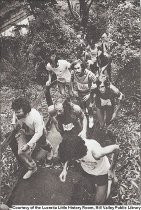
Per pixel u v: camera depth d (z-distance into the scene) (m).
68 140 3.54
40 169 3.78
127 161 3.87
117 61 4.38
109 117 4.14
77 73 4.11
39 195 3.66
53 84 4.21
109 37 4.49
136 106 4.20
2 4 4.70
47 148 3.79
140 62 4.36
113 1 4.70
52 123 3.94
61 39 4.49
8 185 3.73
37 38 4.49
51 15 4.61
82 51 4.39
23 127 3.72
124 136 4.04
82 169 3.63
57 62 4.11
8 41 4.56
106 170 3.61
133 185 3.73
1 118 4.24
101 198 3.67
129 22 4.54
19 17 4.68
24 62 4.50
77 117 3.88
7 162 3.80
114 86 4.18
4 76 4.50
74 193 3.66
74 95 4.14
